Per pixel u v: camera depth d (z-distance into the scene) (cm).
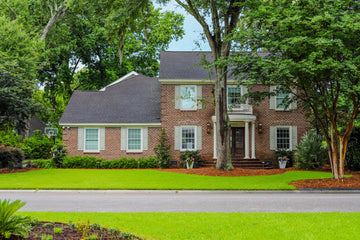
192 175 2261
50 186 1753
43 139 3938
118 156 3039
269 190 1672
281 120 3027
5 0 3925
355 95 1864
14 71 2664
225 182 1914
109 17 2198
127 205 1243
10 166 2603
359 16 1544
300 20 1662
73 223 812
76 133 3053
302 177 2103
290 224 862
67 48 4131
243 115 2884
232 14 2303
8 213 683
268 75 1698
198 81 3006
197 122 3011
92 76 4775
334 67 1563
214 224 864
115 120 3059
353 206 1209
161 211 1116
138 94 3369
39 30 4122
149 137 3055
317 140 2641
